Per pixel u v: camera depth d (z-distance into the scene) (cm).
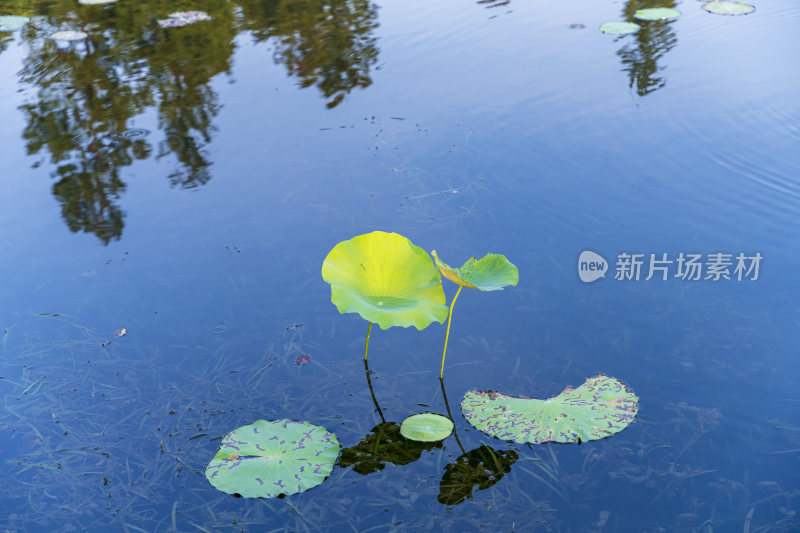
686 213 420
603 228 409
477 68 646
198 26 787
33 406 300
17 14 858
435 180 468
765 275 362
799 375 299
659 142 505
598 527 237
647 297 353
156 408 299
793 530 232
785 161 471
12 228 436
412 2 855
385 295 302
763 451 265
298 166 494
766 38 696
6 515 250
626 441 272
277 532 240
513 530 237
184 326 349
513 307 353
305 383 310
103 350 333
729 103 558
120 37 761
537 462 265
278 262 395
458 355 323
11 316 358
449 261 380
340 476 261
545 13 801
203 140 536
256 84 628
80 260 404
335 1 866
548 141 512
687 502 246
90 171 501
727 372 303
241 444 269
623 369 308
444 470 263
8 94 629
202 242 416
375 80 628
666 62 645
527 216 424
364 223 422
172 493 258
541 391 299
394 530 239
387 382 310
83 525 246
